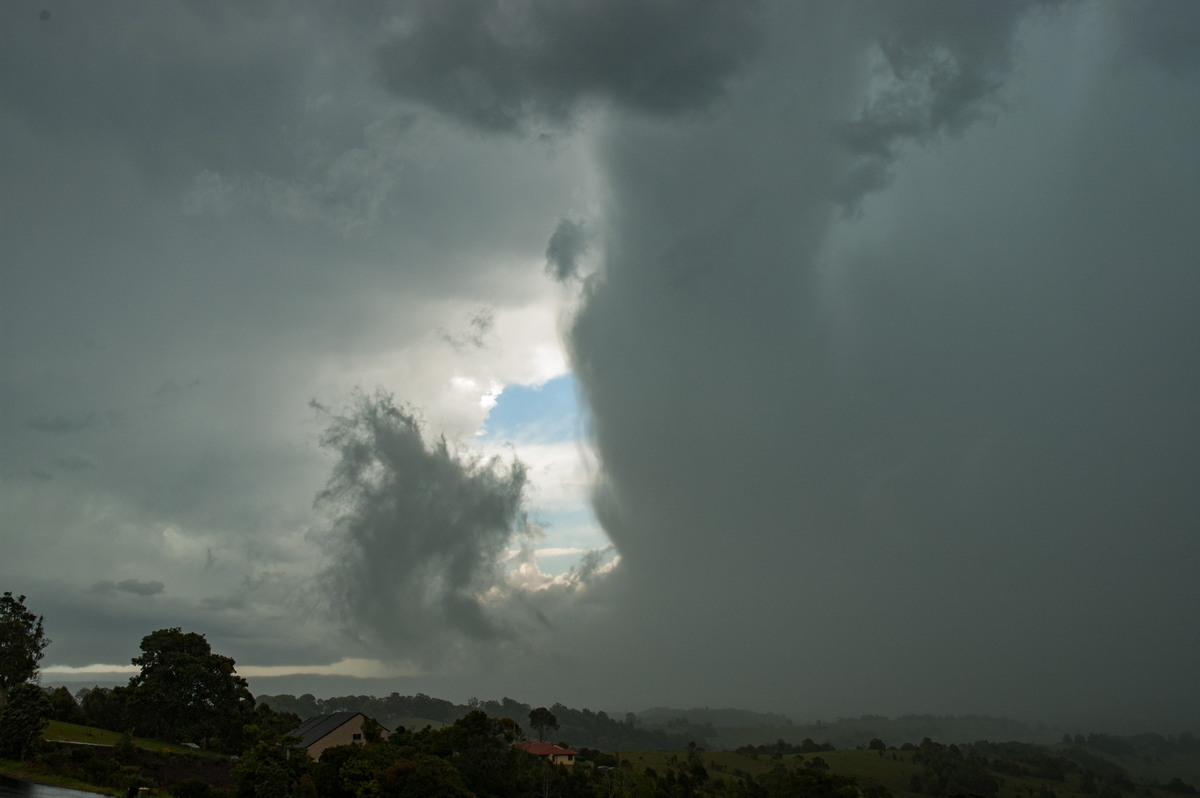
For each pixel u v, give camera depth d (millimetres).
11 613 106250
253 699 141250
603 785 105750
